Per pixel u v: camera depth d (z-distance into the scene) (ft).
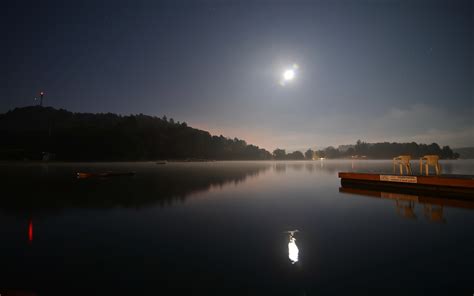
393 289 21.67
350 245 32.83
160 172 229.66
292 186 107.65
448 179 69.67
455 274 24.20
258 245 33.42
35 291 22.13
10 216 51.90
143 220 47.93
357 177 97.09
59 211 56.75
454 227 40.52
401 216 49.01
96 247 33.35
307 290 21.59
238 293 21.30
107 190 95.86
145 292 21.79
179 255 30.27
